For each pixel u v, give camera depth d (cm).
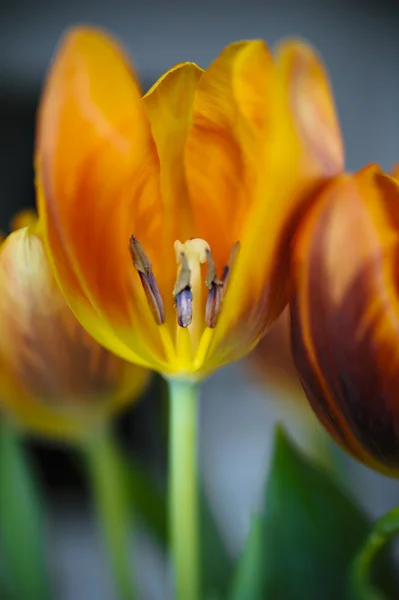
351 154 86
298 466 31
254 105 24
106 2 83
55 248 24
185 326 25
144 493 36
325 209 24
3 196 86
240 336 25
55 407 32
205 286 26
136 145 24
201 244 25
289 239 25
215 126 24
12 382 31
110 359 30
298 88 24
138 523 38
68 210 24
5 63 84
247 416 87
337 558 31
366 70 85
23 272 28
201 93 24
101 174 24
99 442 33
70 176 24
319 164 24
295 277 25
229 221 25
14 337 29
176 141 25
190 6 83
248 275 25
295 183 24
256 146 24
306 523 31
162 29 83
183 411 27
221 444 86
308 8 84
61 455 84
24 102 85
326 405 25
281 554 31
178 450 27
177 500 28
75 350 29
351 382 25
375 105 86
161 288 26
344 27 85
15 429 36
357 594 28
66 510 85
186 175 25
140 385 31
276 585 31
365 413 25
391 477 26
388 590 32
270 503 31
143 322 26
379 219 24
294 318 25
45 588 35
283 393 34
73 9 83
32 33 84
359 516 31
